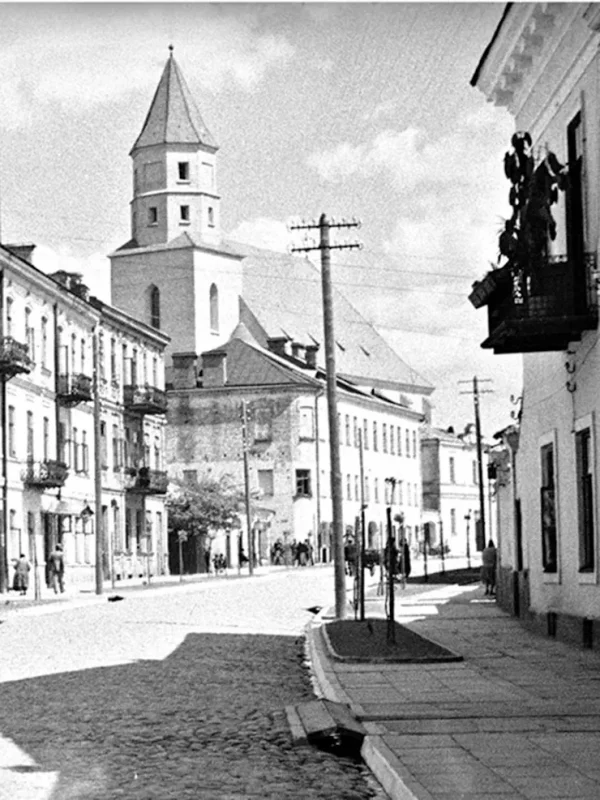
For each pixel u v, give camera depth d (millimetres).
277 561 111688
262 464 114688
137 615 41125
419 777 11219
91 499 76812
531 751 12539
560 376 25812
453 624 32156
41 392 69188
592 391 23297
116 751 13625
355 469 125500
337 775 12273
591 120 22797
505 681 19188
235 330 124625
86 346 76938
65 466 69750
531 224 22969
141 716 16391
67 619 40031
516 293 23188
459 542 157875
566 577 25812
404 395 148125
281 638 30516
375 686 18984
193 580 78188
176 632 32812
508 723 14508
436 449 154000
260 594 56188
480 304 25344
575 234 23625
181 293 121812
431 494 154250
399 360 150750
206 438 115250
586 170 23328
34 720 16062
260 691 19344
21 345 63906
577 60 23500
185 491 101062
